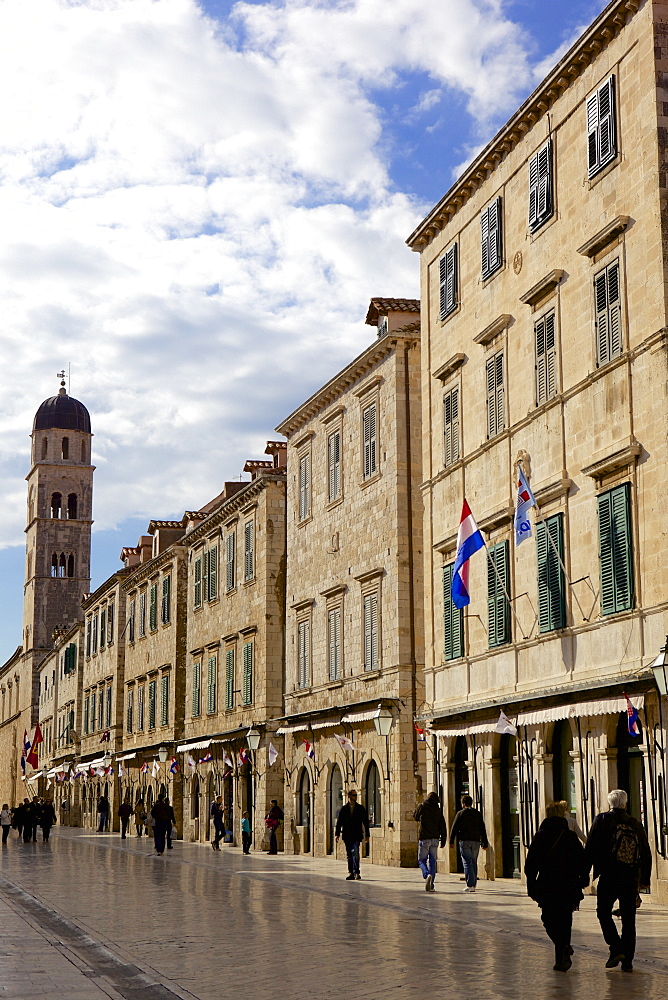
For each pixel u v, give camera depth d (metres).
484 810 33.75
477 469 35.38
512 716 31.58
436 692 37.84
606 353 28.16
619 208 27.89
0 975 16.03
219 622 63.53
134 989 15.25
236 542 61.12
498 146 34.09
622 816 16.70
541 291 31.48
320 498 50.19
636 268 26.98
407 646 41.28
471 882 29.08
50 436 143.38
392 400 43.09
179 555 72.62
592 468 27.97
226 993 14.59
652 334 26.03
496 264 34.38
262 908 25.69
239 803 57.97
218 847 54.03
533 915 23.52
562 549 29.72
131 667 83.62
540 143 32.06
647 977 15.71
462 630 35.78
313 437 51.44
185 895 29.16
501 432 33.66
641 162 26.95
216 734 59.78
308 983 15.33
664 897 24.69
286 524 55.03
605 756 27.25
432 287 39.66
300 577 52.19
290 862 43.97
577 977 15.71
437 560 38.28
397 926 22.05
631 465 26.69
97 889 31.14
